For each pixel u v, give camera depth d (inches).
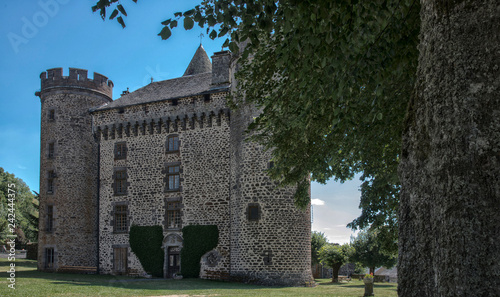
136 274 1061.1
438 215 144.1
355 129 379.2
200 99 1064.8
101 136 1175.0
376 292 800.9
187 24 235.1
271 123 410.9
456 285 133.0
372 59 272.7
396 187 494.6
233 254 925.2
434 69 152.0
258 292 675.4
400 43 275.3
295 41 256.7
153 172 1094.4
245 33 262.5
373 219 536.4
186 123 1080.8
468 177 135.2
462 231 133.7
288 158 452.1
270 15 249.0
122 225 1111.6
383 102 346.6
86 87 1202.0
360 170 530.0
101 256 1110.4
